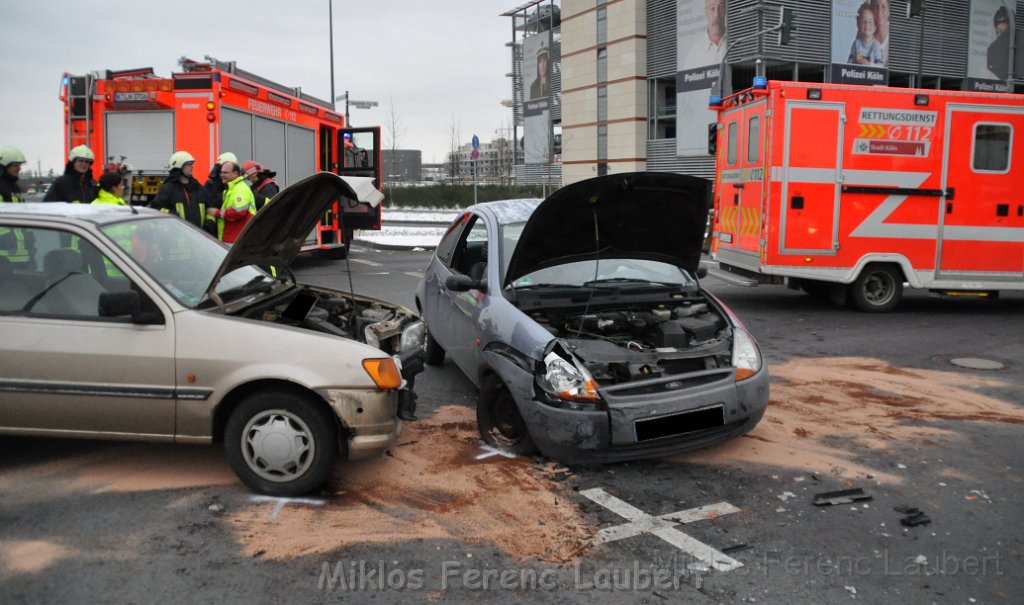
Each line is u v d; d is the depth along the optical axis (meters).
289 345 4.31
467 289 5.75
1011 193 10.45
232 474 4.70
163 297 4.39
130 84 11.24
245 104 12.12
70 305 4.43
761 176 10.20
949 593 3.46
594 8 44.81
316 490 4.49
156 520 4.07
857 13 35.16
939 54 37.91
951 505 4.41
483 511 4.26
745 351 5.21
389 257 18.44
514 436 5.16
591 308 5.57
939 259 10.45
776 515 4.27
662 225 5.74
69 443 5.19
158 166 11.31
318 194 5.11
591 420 4.61
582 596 3.41
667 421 4.69
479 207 6.82
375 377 4.33
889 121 10.16
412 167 77.81
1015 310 11.18
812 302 11.87
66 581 3.45
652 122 42.56
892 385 6.98
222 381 4.30
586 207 5.34
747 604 3.36
